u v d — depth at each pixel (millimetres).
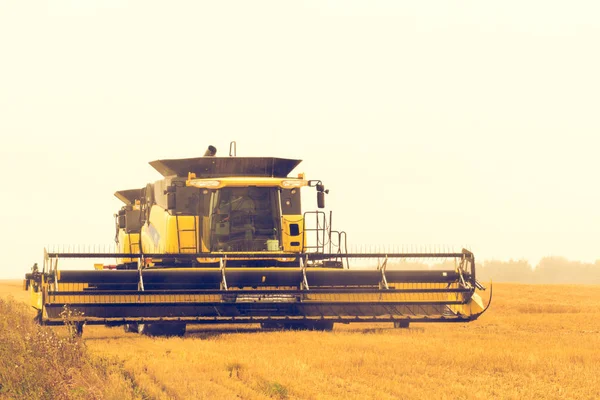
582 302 40438
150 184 27625
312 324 23234
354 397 11336
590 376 13594
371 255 22703
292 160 25625
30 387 12156
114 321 20859
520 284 63594
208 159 25172
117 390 11648
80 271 21297
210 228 24172
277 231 24406
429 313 22938
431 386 12508
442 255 22766
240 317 21578
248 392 11688
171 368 14148
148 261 24578
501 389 12266
